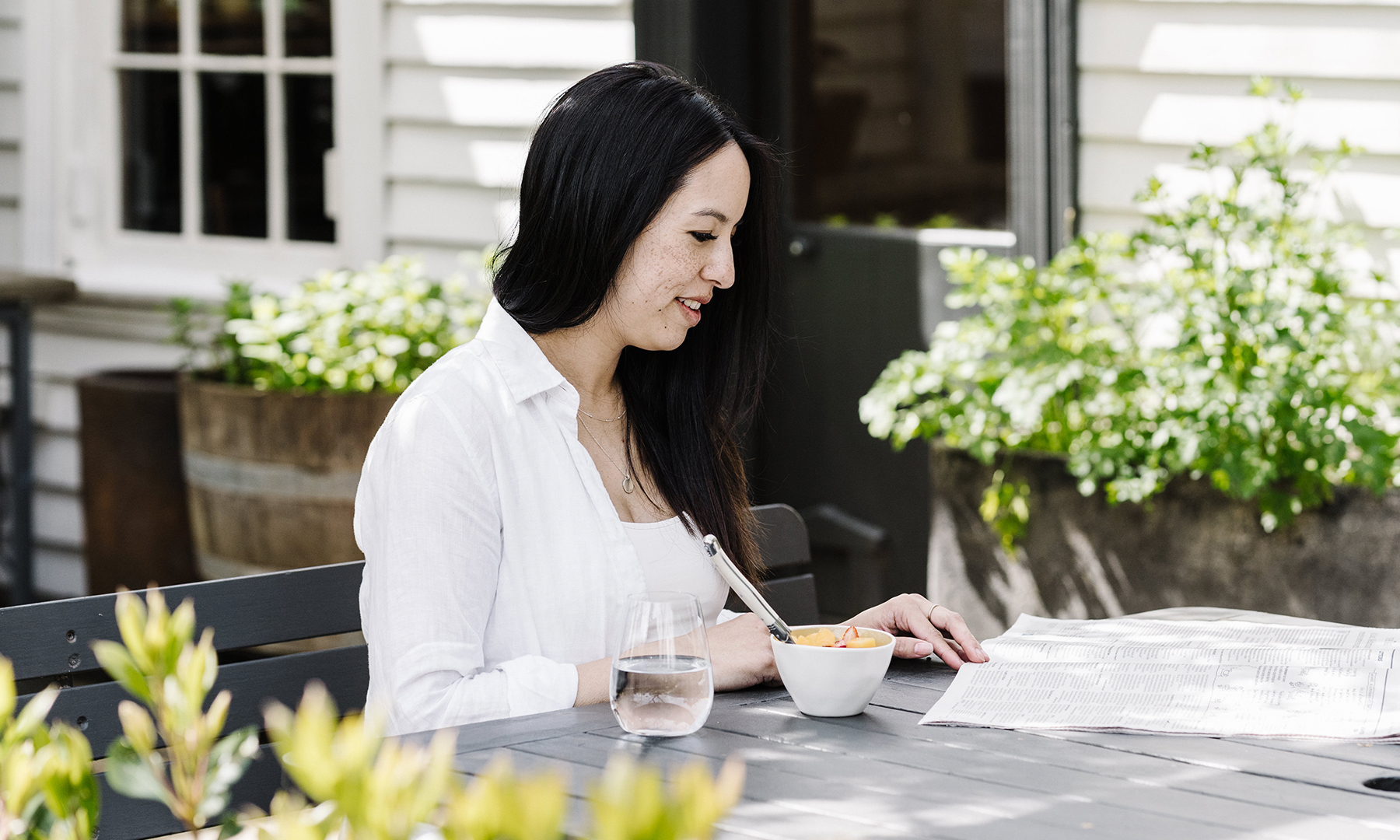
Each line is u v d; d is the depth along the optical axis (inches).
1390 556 110.6
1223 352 118.3
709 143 65.1
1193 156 119.4
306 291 152.6
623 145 64.3
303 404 138.9
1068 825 43.0
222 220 186.7
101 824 61.0
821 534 160.1
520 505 64.4
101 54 191.8
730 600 111.7
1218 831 42.5
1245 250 129.3
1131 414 120.7
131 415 162.1
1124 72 136.6
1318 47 129.2
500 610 64.1
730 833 42.4
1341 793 46.0
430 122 169.9
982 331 127.3
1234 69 132.3
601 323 68.4
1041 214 140.8
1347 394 117.7
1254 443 113.8
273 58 181.0
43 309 195.2
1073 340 127.6
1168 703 55.3
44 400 195.9
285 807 23.9
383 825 22.4
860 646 57.0
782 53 157.8
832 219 158.1
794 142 158.7
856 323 156.3
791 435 161.6
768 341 75.3
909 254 151.2
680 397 72.0
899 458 153.1
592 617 64.7
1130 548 119.8
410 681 59.1
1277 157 122.5
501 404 65.0
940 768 48.8
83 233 194.7
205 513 147.3
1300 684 56.8
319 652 68.8
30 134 193.9
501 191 166.4
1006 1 143.2
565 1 161.3
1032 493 124.0
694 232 65.2
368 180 174.1
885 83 152.3
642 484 70.9
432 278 171.6
